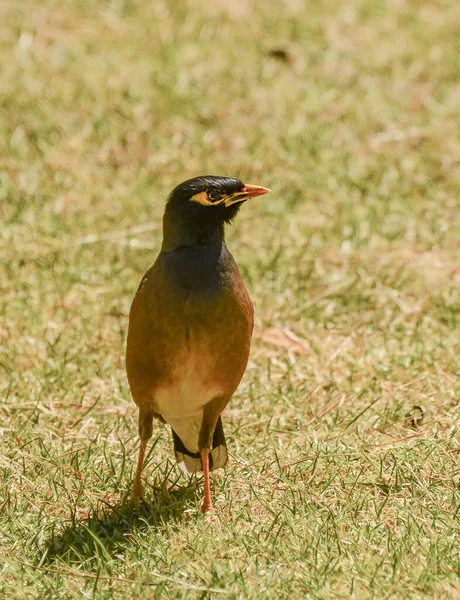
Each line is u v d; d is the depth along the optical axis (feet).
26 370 35.94
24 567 24.73
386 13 65.57
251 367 36.29
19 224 46.39
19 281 42.04
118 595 23.63
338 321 39.47
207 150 52.75
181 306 26.50
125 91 56.24
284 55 60.54
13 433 31.45
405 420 31.94
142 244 45.27
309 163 51.39
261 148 52.75
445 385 34.27
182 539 25.76
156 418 30.32
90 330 38.40
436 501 26.89
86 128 53.88
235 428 32.17
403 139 53.98
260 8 65.10
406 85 58.75
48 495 28.27
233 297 26.81
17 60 58.70
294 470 29.09
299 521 26.07
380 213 47.42
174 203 26.96
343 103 56.80
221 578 23.73
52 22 62.49
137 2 64.64
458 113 56.34
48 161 51.57
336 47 61.82
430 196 49.03
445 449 29.66
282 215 47.34
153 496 28.30
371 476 28.43
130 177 50.52
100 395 33.37
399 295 40.96
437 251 44.86
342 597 22.77
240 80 58.29
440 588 22.91
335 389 34.55
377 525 25.67
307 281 42.29
